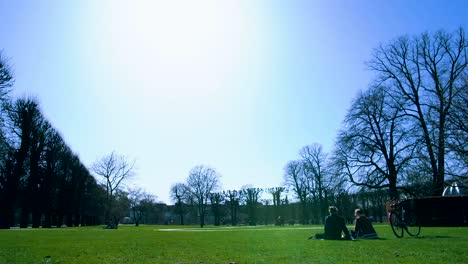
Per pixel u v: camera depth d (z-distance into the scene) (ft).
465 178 102.78
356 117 153.99
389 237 59.77
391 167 144.56
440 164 110.11
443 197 101.19
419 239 50.93
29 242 55.52
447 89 124.26
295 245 44.42
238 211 426.92
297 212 384.06
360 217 58.85
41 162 206.39
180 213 416.67
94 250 41.01
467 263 26.45
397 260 28.40
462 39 133.80
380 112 148.97
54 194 222.69
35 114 193.77
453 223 99.14
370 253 33.63
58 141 223.10
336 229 55.77
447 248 36.99
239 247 43.04
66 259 32.42
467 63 130.52
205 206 374.22
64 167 235.20
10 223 185.57
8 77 138.62
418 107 141.69
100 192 292.20
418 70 143.13
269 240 56.54
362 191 152.46
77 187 260.42
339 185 154.71
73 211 261.24
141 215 449.89
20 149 186.91
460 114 95.35
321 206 270.67
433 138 111.45
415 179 129.59
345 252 34.91
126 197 347.56
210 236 74.84
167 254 35.88
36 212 209.67
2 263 29.76
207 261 29.94
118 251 39.55
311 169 270.67
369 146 148.87
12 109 182.91
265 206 407.64
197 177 374.63
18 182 186.91
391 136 148.15
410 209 97.66
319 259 29.78
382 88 150.30
